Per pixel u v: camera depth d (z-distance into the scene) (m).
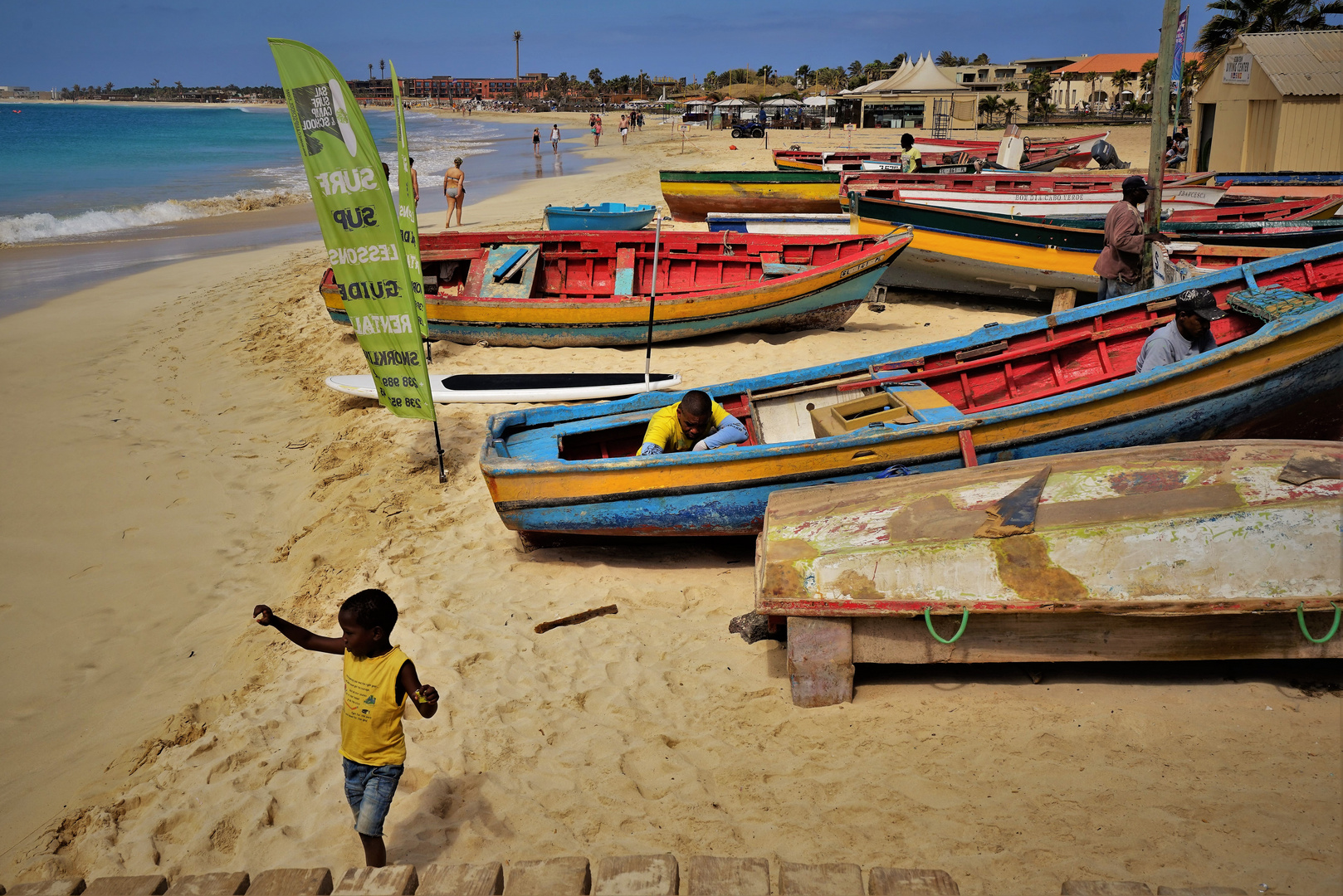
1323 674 4.75
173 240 23.91
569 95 165.25
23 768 5.16
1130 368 7.89
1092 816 3.92
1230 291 7.69
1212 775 4.09
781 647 5.62
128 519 8.41
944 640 4.72
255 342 13.74
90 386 12.07
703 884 3.16
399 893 3.23
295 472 9.31
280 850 4.25
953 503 5.09
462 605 6.42
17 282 18.55
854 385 7.73
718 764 4.60
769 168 36.09
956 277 14.03
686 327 12.00
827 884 3.12
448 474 8.76
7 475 9.32
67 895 3.37
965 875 3.66
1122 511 4.76
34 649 6.43
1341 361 6.40
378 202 7.54
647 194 29.05
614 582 6.61
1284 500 4.64
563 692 5.34
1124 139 43.22
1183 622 4.57
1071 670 5.02
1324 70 23.95
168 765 4.98
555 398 10.16
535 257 12.84
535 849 4.09
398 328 8.03
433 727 5.07
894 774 4.35
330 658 5.98
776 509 5.45
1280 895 3.35
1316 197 17.70
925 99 54.88
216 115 147.38
